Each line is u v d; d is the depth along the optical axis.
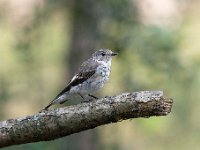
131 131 20.39
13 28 19.36
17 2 19.52
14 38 19.30
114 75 18.09
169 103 8.92
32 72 20.00
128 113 9.10
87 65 12.10
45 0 18.22
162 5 18.83
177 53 17.58
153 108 8.95
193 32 20.11
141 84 17.66
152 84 17.62
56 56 21.09
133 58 17.52
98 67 12.07
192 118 21.02
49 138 9.55
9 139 9.55
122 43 17.17
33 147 15.80
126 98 9.09
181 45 18.19
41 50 19.73
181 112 20.77
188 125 21.05
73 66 18.09
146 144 20.88
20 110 19.89
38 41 19.03
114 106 9.15
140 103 8.98
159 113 8.96
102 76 12.14
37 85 19.95
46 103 20.00
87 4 17.50
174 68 17.39
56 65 21.06
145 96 8.98
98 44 17.56
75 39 18.02
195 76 17.75
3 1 19.45
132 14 17.20
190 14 19.39
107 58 12.28
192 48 19.59
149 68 17.42
